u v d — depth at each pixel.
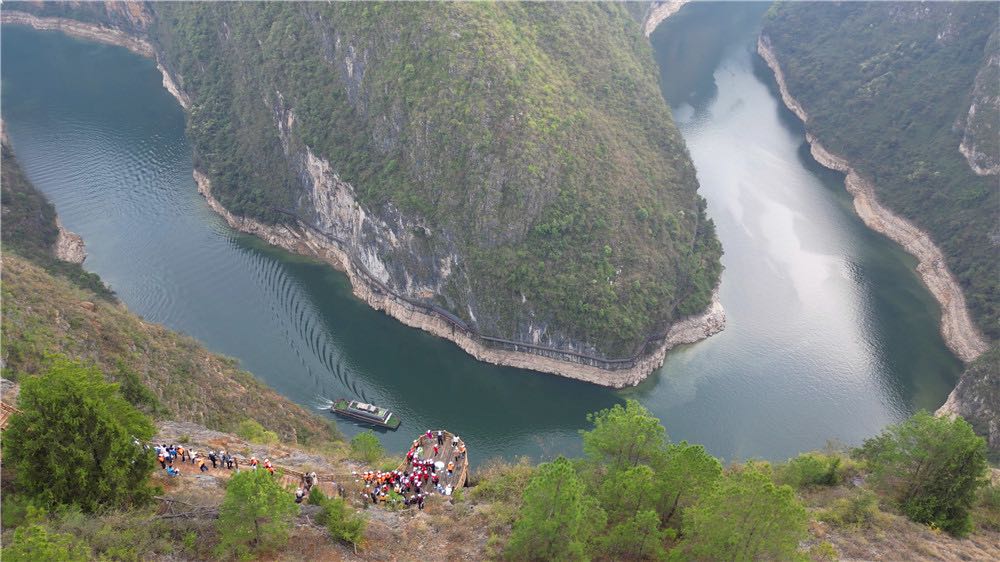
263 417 99.06
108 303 127.38
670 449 59.31
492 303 143.88
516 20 168.38
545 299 140.88
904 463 70.81
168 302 153.50
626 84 187.12
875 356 147.62
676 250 157.50
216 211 185.25
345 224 166.50
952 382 143.62
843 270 172.75
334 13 168.38
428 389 139.00
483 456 122.94
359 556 54.56
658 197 163.75
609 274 143.75
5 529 47.19
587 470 62.25
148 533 49.34
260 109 188.38
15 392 65.88
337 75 171.50
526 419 132.88
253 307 155.50
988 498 72.88
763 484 48.06
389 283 158.38
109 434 50.84
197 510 53.38
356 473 73.12
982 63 195.38
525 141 144.62
